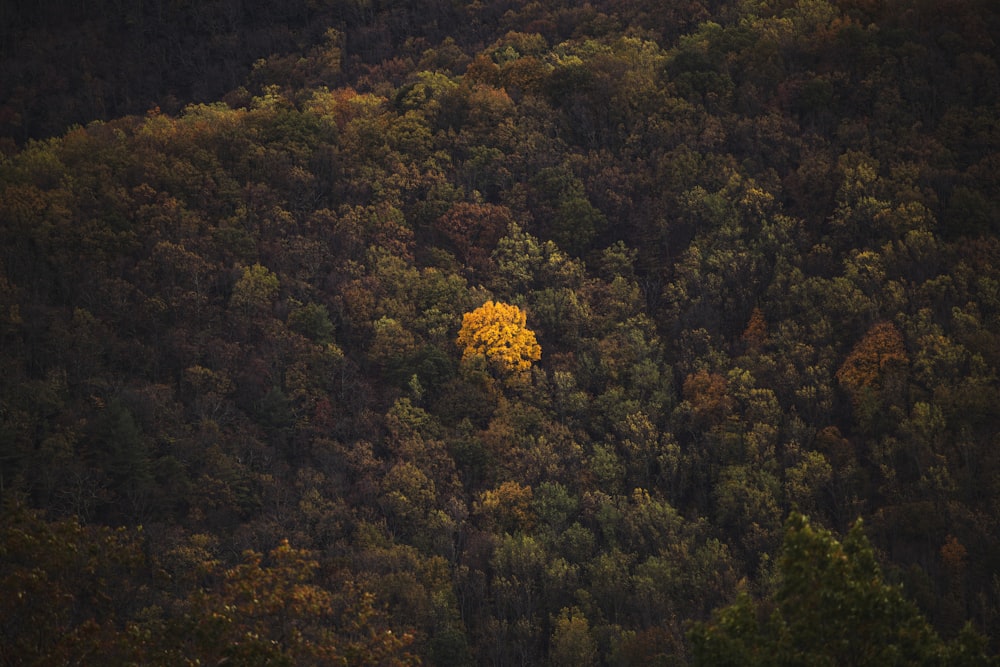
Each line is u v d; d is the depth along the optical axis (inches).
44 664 4943.4
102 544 5841.5
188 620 5433.1
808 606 5246.1
